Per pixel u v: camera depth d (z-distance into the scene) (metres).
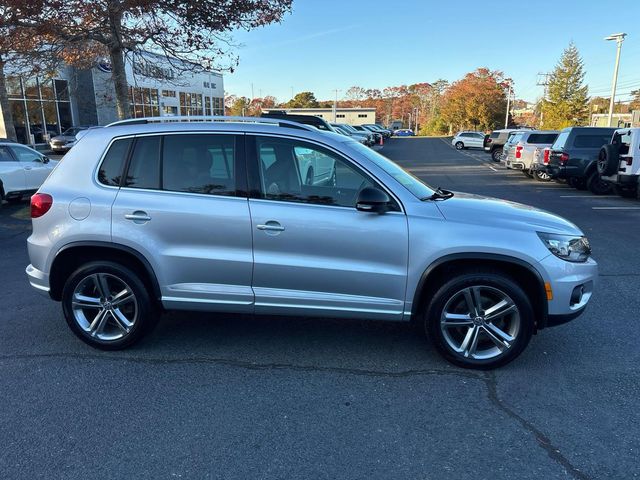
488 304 3.76
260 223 3.74
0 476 2.63
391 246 3.66
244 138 3.87
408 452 2.84
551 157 15.70
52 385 3.59
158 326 4.68
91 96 36.03
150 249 3.85
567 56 75.19
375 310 3.78
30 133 32.19
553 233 3.70
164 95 41.53
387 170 3.92
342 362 3.95
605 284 5.93
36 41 11.96
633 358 4.00
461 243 3.59
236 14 11.18
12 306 5.22
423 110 134.12
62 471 2.68
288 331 4.56
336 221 3.68
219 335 4.47
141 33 11.16
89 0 10.31
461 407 3.30
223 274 3.84
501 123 90.12
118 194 3.92
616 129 14.35
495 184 17.41
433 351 4.14
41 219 4.02
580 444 2.90
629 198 13.41
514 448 2.87
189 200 3.83
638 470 2.67
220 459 2.78
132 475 2.65
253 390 3.53
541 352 4.11
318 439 2.96
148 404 3.34
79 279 4.02
